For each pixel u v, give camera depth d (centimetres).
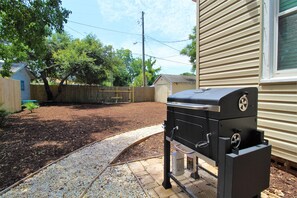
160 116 837
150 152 366
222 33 346
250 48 292
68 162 308
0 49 751
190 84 1688
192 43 1616
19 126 589
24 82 1325
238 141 157
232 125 152
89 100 1623
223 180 139
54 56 1291
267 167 158
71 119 732
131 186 233
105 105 1381
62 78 1492
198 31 414
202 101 162
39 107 1149
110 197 209
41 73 1398
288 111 244
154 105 1402
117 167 290
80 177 257
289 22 245
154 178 253
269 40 264
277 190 213
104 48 1511
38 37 570
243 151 143
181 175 228
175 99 206
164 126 224
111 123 660
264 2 268
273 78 262
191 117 178
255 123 168
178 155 220
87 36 1525
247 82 299
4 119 612
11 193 218
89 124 635
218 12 355
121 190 224
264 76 272
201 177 249
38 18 536
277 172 255
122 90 1706
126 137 465
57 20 575
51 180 249
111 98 1670
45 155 345
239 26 310
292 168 248
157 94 1802
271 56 264
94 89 1628
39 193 218
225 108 147
